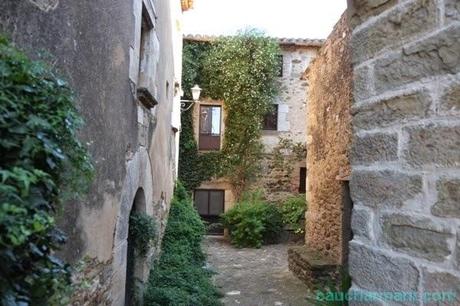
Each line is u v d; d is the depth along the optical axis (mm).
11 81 1334
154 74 4918
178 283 5285
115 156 3188
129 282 4449
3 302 1186
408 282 1440
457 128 1277
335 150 6547
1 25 1548
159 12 5574
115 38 3094
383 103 1614
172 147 8414
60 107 1516
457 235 1258
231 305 5781
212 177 13531
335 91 6562
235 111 13406
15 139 1278
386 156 1586
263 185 13594
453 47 1306
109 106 2969
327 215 6973
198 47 13617
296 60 13914
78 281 2398
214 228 13656
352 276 1765
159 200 6113
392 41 1584
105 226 2957
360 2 1788
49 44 1931
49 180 1305
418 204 1417
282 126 13781
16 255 1262
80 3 2324
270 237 12320
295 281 7211
